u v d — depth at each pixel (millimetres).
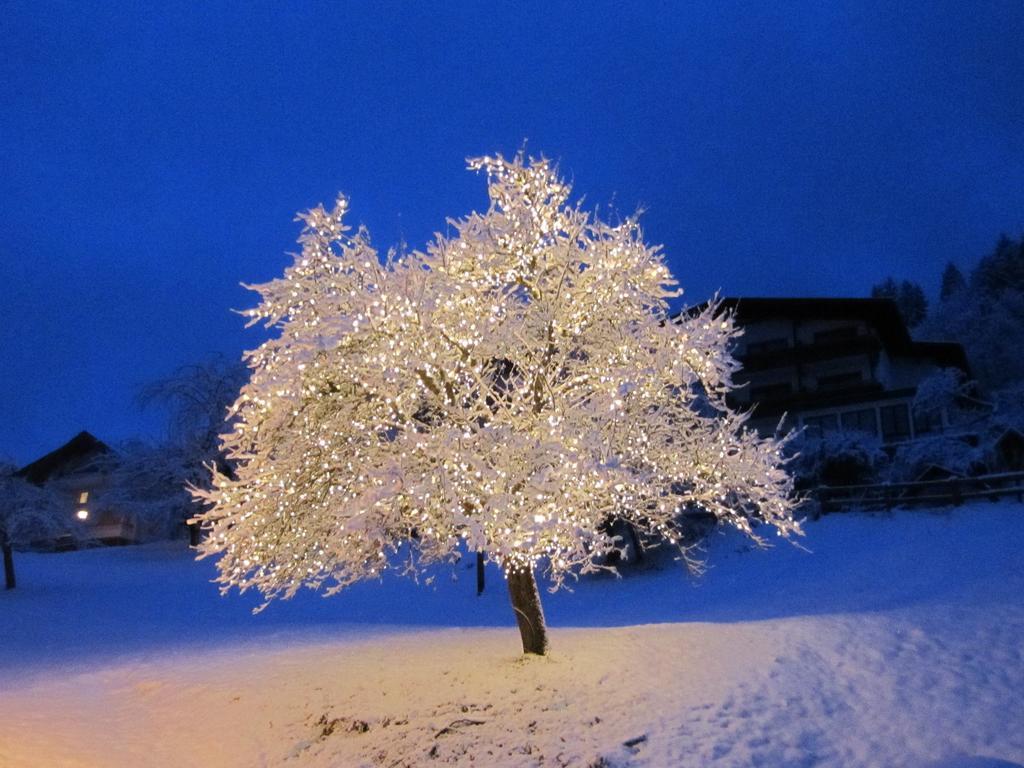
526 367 11219
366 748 9648
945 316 54781
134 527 47875
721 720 9328
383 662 13414
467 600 26297
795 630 12578
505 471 9367
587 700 10258
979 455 25094
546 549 10055
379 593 28188
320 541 11055
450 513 9594
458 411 10148
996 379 47719
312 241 11055
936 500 22969
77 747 10047
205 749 10375
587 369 11398
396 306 10469
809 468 27609
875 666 10641
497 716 10000
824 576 20062
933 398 32531
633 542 26797
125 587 31344
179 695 12688
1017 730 8586
